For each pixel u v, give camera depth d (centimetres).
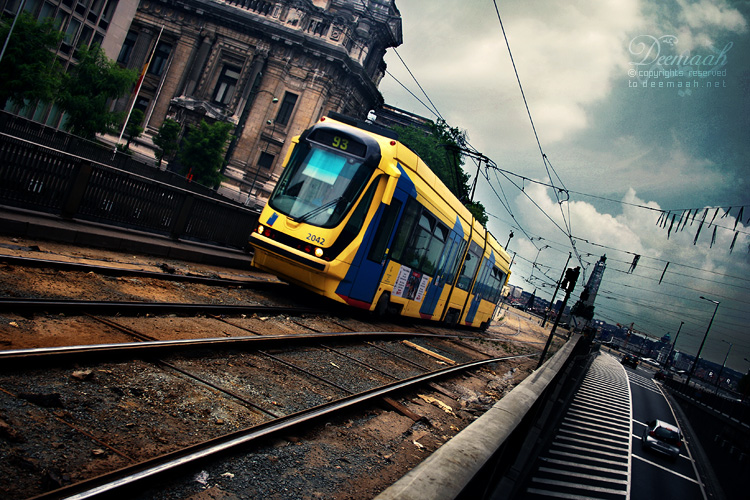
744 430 2169
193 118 5331
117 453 352
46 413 372
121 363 512
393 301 1465
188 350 616
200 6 5378
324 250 1168
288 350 807
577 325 5669
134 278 905
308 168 1241
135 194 1241
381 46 5656
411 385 876
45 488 291
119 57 5556
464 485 171
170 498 326
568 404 2339
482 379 1323
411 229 1406
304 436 514
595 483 1402
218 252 1492
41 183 1012
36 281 694
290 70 5328
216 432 439
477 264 2150
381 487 464
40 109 3822
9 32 2709
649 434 2153
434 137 4506
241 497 358
